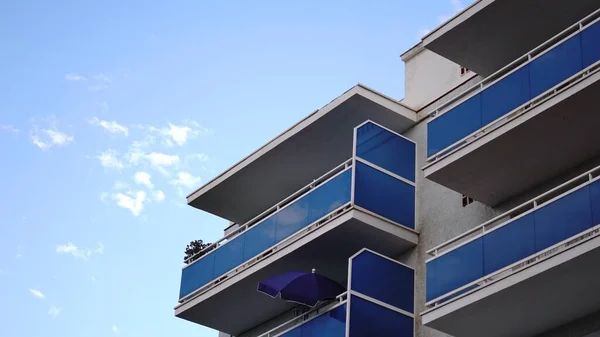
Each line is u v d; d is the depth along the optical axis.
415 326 24.30
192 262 30.19
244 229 29.95
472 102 24.14
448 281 22.48
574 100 21.86
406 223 25.84
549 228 20.91
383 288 24.38
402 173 26.44
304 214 26.77
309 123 28.39
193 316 29.88
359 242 25.78
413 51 30.00
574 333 21.56
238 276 28.03
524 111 22.64
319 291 25.06
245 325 30.08
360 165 25.77
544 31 25.03
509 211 22.27
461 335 22.73
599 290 20.67
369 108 27.52
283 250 26.78
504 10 24.86
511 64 24.02
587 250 19.92
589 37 21.97
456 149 23.91
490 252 21.84
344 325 23.64
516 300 21.34
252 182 30.70
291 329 25.30
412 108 27.84
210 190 31.28
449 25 25.81
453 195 25.58
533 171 23.56
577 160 23.08
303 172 30.00
